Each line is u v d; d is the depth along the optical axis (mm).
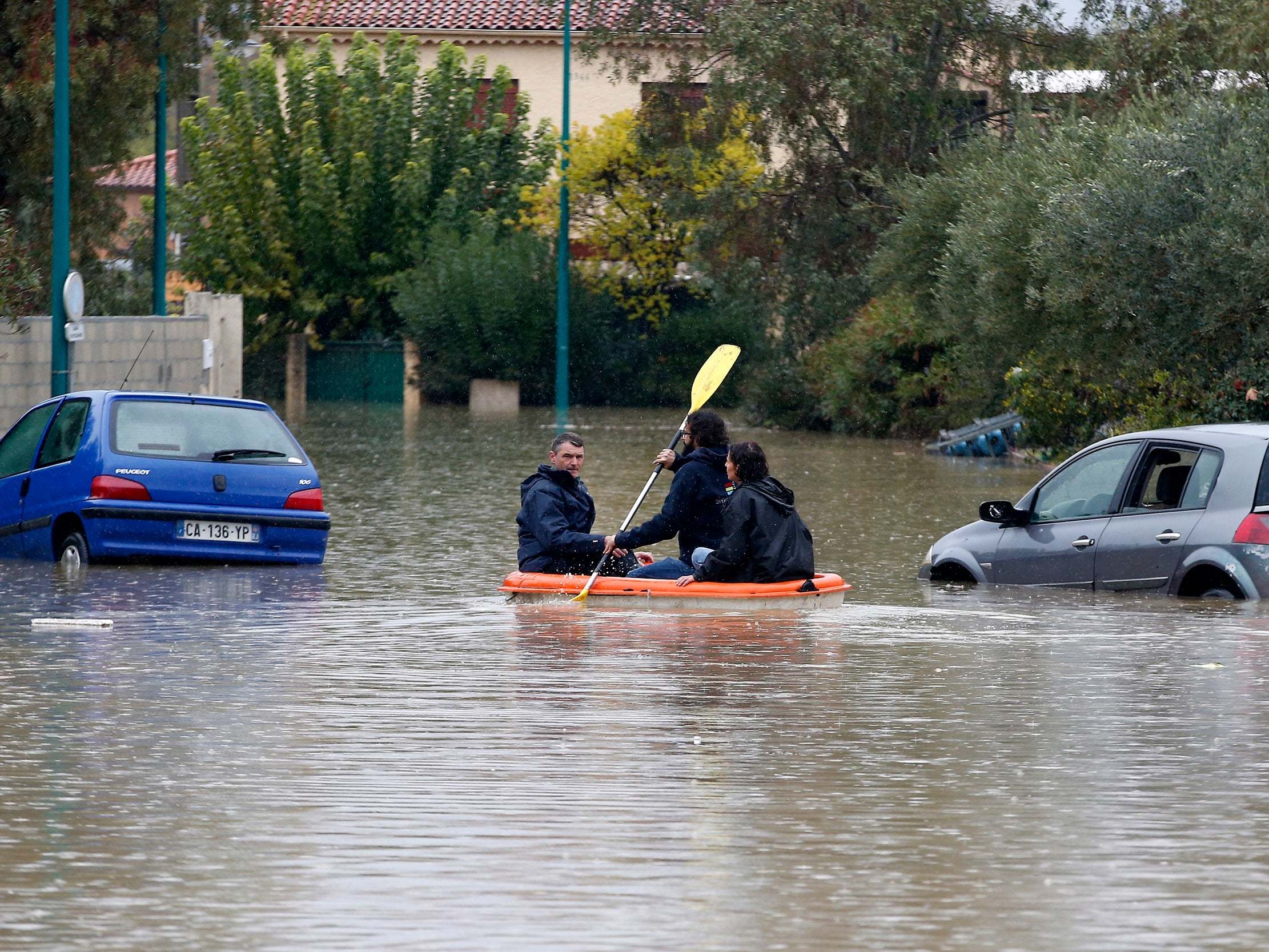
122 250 143375
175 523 46188
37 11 86000
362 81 157125
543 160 158750
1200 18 90875
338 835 19109
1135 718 25719
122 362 83125
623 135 149750
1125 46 98312
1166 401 76562
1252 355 64500
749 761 22844
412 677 29078
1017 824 19672
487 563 47250
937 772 22250
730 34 117250
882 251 100312
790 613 36781
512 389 152000
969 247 78312
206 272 157500
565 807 20375
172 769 22344
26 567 46438
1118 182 65312
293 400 157125
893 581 43312
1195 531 37875
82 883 17328
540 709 26297
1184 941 15617
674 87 129875
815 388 119625
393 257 157750
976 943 15523
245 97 156375
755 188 123312
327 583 42938
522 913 16344
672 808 20375
